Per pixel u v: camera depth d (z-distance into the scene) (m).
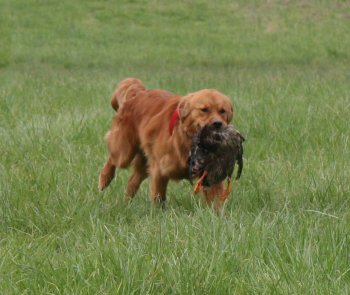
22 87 22.89
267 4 48.78
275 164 12.75
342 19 45.81
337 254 7.84
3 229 10.04
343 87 21.78
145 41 41.56
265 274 7.44
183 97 10.71
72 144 14.31
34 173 12.02
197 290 7.25
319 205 10.45
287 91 20.22
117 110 13.09
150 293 7.24
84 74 30.08
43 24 44.09
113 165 12.41
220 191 10.67
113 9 47.53
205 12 47.44
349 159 12.86
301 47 39.59
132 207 11.01
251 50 39.16
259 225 8.77
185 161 10.68
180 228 8.97
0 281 7.69
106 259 7.87
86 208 10.45
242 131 15.04
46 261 8.20
